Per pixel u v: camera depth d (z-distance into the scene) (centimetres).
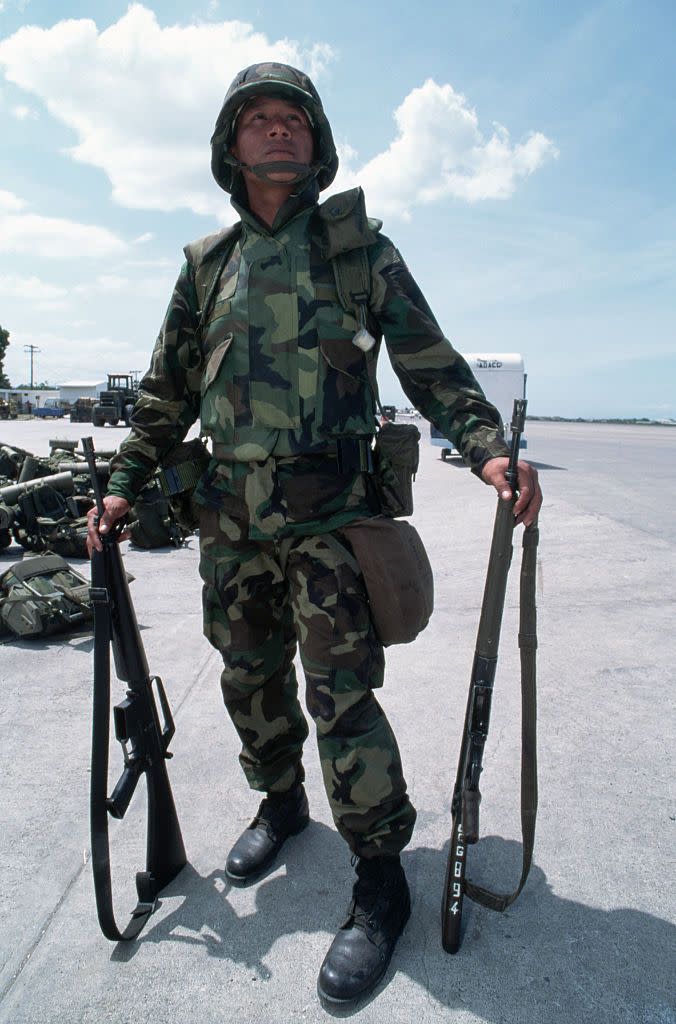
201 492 196
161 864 204
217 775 267
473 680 170
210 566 196
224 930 191
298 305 180
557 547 633
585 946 184
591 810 242
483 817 239
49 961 182
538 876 210
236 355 182
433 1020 162
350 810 177
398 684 347
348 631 175
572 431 3825
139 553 670
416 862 216
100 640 176
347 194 184
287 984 173
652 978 174
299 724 219
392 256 184
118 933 182
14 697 341
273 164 178
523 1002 167
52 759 283
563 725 303
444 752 280
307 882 210
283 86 175
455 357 179
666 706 321
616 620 441
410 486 186
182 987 173
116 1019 164
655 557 596
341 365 180
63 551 663
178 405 204
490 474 162
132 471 198
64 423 4134
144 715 195
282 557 184
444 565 586
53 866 219
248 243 188
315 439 178
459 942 182
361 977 167
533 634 172
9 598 421
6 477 814
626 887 205
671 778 262
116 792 182
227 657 201
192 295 200
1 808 249
